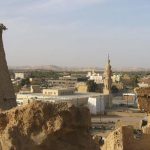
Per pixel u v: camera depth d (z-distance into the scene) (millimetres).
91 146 14602
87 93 165000
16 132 13594
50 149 13797
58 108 13977
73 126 14125
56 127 13672
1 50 30141
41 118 13805
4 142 13555
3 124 14195
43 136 13641
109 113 133000
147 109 32625
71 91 154750
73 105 14266
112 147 28250
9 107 29547
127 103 161875
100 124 103938
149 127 32500
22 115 13938
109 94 154500
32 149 13492
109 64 157625
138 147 28281
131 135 28219
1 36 30375
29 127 13727
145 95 32438
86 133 14641
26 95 132125
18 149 13328
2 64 29953
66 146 14000
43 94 144125
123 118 118375
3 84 29422
